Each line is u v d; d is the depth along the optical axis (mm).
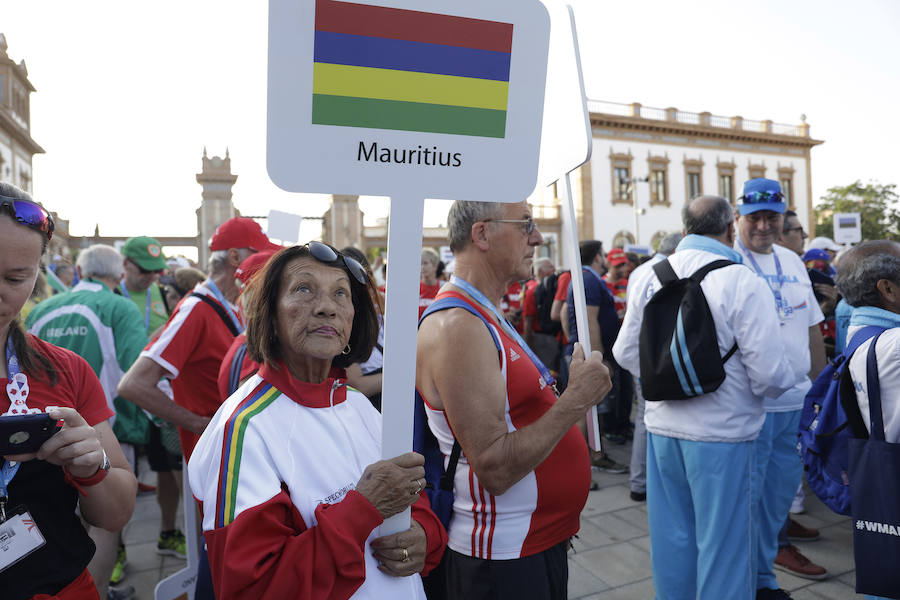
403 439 1146
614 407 5121
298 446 1140
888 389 1829
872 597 1934
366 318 1388
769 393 2162
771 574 2721
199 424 2465
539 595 1505
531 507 1511
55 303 3164
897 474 1794
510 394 1506
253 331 1227
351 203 26281
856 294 2027
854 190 38812
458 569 1550
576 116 1445
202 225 25281
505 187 1218
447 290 1621
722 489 2188
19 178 27078
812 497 4129
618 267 6457
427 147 1155
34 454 1038
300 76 1060
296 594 981
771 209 2906
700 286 2262
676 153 30656
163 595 2178
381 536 1169
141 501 4449
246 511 994
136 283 4156
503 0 1189
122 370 3195
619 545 3414
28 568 1113
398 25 1116
